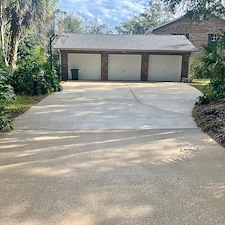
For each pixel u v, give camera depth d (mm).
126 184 2848
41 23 17406
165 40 17078
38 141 4383
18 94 9508
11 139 4484
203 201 2500
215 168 3285
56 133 4887
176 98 9180
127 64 15984
